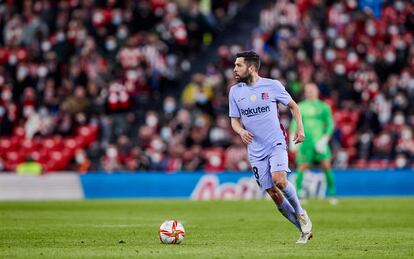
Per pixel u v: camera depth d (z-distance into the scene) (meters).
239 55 40.81
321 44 118.25
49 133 111.19
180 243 41.69
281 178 40.00
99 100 112.19
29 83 114.75
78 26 121.62
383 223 57.25
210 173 97.12
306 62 113.50
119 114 112.75
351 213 67.69
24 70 114.94
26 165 101.88
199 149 103.44
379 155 107.62
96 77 114.06
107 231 49.81
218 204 82.25
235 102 41.09
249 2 137.38
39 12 126.44
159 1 124.38
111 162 102.38
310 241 43.09
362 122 109.88
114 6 124.81
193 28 123.12
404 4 129.62
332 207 75.88
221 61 115.75
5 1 127.00
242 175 97.19
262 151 40.53
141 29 124.31
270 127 40.38
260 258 34.31
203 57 125.94
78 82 113.81
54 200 91.06
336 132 106.81
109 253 36.41
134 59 115.19
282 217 63.41
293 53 115.00
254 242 42.59
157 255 35.41
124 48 115.62
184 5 127.94
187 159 103.25
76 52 120.06
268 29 125.44
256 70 40.84
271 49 120.12
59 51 119.62
